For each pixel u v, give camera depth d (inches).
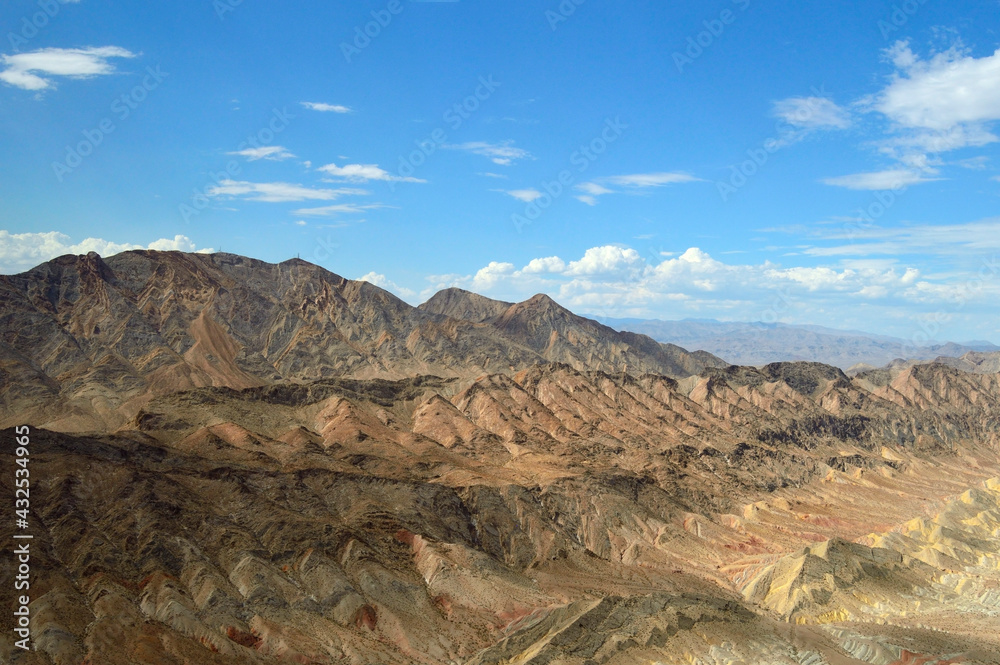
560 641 4224.9
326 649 4192.9
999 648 4628.4
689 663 4281.5
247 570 4596.5
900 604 5477.4
